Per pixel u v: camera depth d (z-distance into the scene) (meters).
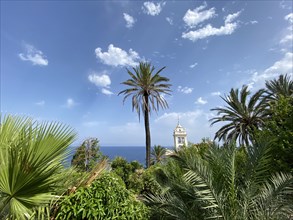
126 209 3.48
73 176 3.46
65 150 2.83
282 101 6.80
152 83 21.98
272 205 3.79
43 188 2.60
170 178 5.63
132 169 15.13
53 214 3.07
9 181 2.40
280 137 5.75
